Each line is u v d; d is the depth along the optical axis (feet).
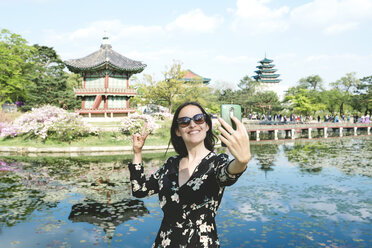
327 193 32.94
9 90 124.67
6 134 76.43
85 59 112.27
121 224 23.35
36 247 18.95
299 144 93.09
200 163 5.99
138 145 7.12
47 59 179.11
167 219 6.06
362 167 49.39
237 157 4.64
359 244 19.53
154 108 164.86
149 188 6.86
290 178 41.06
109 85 109.70
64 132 74.43
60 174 42.96
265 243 19.60
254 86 207.41
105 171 45.34
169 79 140.46
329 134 135.74
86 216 25.17
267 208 27.53
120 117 109.91
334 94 198.18
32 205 28.27
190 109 6.54
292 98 181.88
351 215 25.39
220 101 198.29
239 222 23.81
